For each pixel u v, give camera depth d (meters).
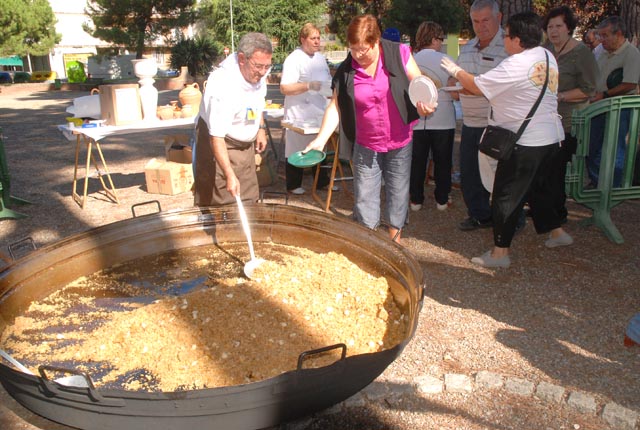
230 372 2.33
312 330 2.63
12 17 25.39
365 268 3.15
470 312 3.39
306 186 6.33
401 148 3.55
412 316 2.42
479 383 2.66
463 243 4.55
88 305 2.88
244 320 2.70
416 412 2.48
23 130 11.68
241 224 3.58
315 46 5.61
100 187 6.58
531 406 2.51
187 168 6.15
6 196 5.53
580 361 2.84
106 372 2.35
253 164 3.82
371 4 23.91
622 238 4.42
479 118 4.41
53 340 2.58
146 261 3.36
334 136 5.12
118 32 24.48
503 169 3.70
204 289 3.01
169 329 2.63
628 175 4.53
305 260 3.26
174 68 25.78
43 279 2.97
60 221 5.30
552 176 4.35
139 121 5.56
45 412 2.05
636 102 4.33
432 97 3.02
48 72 30.34
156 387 2.24
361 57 3.23
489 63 4.20
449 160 5.18
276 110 6.71
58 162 8.19
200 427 1.95
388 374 2.75
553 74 3.49
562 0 17.38
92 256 3.21
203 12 26.34
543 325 3.21
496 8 4.15
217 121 3.29
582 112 4.36
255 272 3.15
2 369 2.00
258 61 3.25
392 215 3.72
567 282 3.77
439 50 4.89
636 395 2.56
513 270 3.99
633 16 7.15
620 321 3.23
